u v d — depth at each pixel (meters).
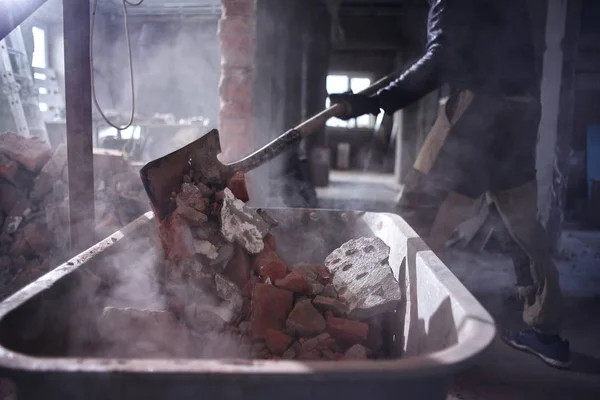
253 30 3.40
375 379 0.75
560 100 4.20
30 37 4.82
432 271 1.25
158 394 0.76
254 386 0.75
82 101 1.86
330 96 2.00
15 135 2.92
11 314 0.89
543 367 2.28
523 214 2.15
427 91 1.98
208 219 1.62
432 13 1.97
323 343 1.26
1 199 2.64
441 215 2.11
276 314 1.32
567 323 2.83
